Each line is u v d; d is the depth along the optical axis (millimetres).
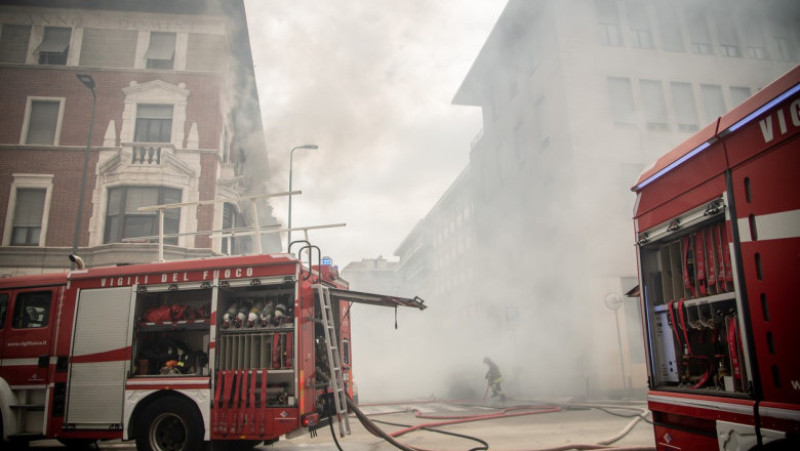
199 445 5324
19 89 17500
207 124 17719
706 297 3500
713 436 3334
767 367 2750
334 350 5789
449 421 8406
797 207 2635
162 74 17938
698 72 16500
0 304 6320
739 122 3064
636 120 15688
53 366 5938
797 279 2602
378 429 6012
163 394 5594
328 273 6867
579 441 6457
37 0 17828
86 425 5684
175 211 16906
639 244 4266
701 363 3709
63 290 6172
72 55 17844
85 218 16625
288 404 5219
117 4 18188
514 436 7027
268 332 5480
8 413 5910
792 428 2561
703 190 3408
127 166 16781
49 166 16969
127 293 5965
